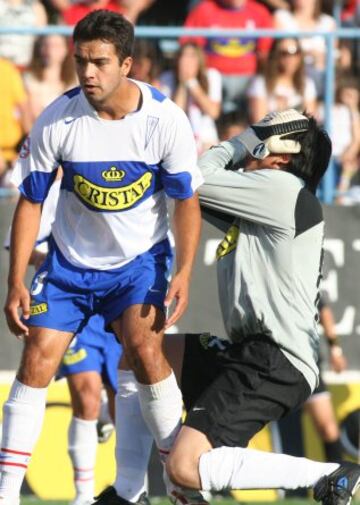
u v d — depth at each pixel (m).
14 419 14.70
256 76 26.50
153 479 23.72
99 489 23.67
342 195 26.30
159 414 15.06
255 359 15.18
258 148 15.63
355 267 25.08
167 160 14.34
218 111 26.30
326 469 15.18
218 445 14.95
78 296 14.81
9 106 25.36
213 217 15.97
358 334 25.00
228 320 15.45
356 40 26.81
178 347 15.80
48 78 25.69
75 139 14.12
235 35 25.95
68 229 14.74
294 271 15.30
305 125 15.71
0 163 25.20
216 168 15.61
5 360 23.86
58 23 29.86
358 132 26.94
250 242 15.44
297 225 15.26
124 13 31.03
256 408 15.06
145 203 14.52
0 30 24.92
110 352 20.52
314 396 24.39
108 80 13.74
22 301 14.37
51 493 23.59
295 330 15.26
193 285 24.39
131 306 14.74
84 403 20.36
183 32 25.83
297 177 15.71
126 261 14.76
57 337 14.74
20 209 14.58
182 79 25.95
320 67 27.12
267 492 24.22
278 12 30.12
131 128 14.09
